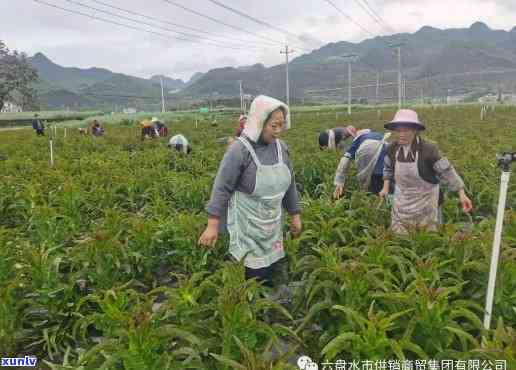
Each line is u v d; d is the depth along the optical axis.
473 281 4.78
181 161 14.95
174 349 4.02
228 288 4.07
